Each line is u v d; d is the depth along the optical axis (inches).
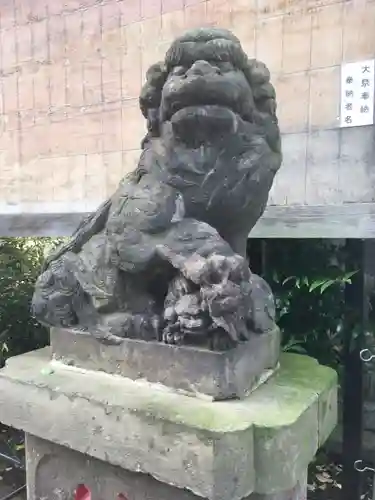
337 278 65.0
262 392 41.6
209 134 41.2
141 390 40.9
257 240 71.9
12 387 45.1
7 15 97.8
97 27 86.6
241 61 41.9
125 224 42.5
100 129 88.5
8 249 91.6
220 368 38.2
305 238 69.5
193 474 34.4
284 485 35.6
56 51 92.3
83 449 40.3
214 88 38.9
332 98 66.4
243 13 72.0
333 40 65.7
